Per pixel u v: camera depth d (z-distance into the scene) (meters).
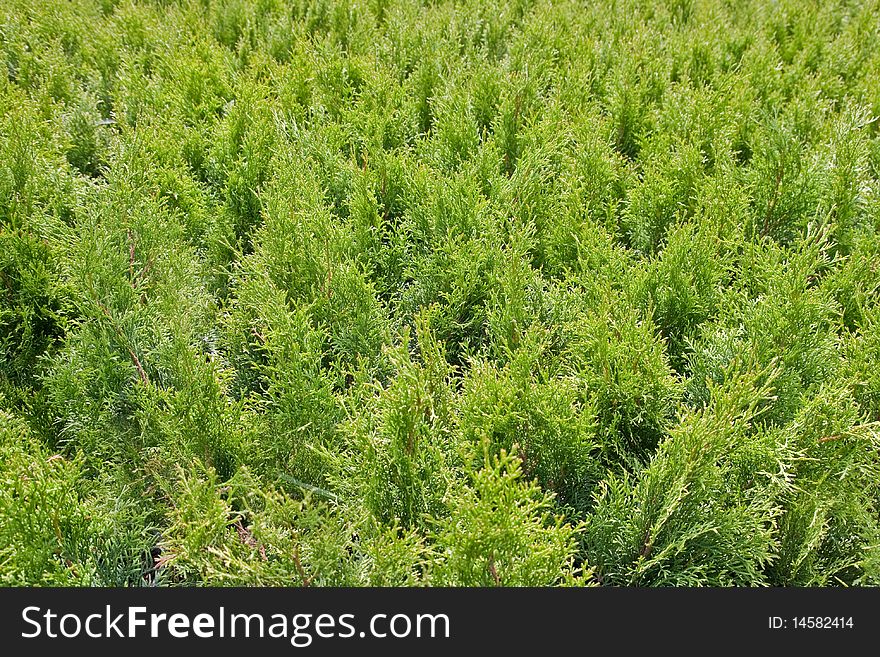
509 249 3.62
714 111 5.20
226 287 4.09
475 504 2.08
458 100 4.97
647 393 2.83
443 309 3.60
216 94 5.68
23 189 3.94
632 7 7.91
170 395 2.77
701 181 4.34
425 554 2.46
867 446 2.73
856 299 3.38
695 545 2.49
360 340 3.36
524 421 2.66
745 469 2.61
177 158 4.56
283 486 2.80
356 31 7.04
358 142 5.14
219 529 2.25
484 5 7.62
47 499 2.29
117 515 2.55
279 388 2.82
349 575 2.23
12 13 7.13
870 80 5.76
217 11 7.53
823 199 4.23
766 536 2.39
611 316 3.19
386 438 2.50
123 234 3.51
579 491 2.77
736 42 6.89
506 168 4.98
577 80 5.65
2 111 4.89
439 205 3.95
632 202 4.23
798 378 2.91
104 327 3.05
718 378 3.09
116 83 6.12
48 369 3.34
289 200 3.98
